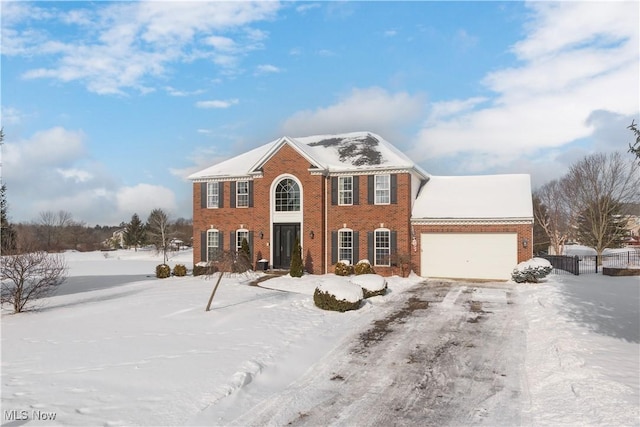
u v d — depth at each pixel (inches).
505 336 506.6
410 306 677.3
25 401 297.9
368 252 1039.0
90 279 1146.0
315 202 1058.1
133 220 3137.3
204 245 1186.6
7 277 658.2
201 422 280.8
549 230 2108.8
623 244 1859.0
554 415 288.7
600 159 1641.2
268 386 356.5
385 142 1239.5
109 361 391.9
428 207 1062.4
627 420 263.4
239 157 1291.8
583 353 402.3
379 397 335.6
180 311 622.2
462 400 327.9
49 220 3464.6
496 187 1101.7
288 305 660.1
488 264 985.5
